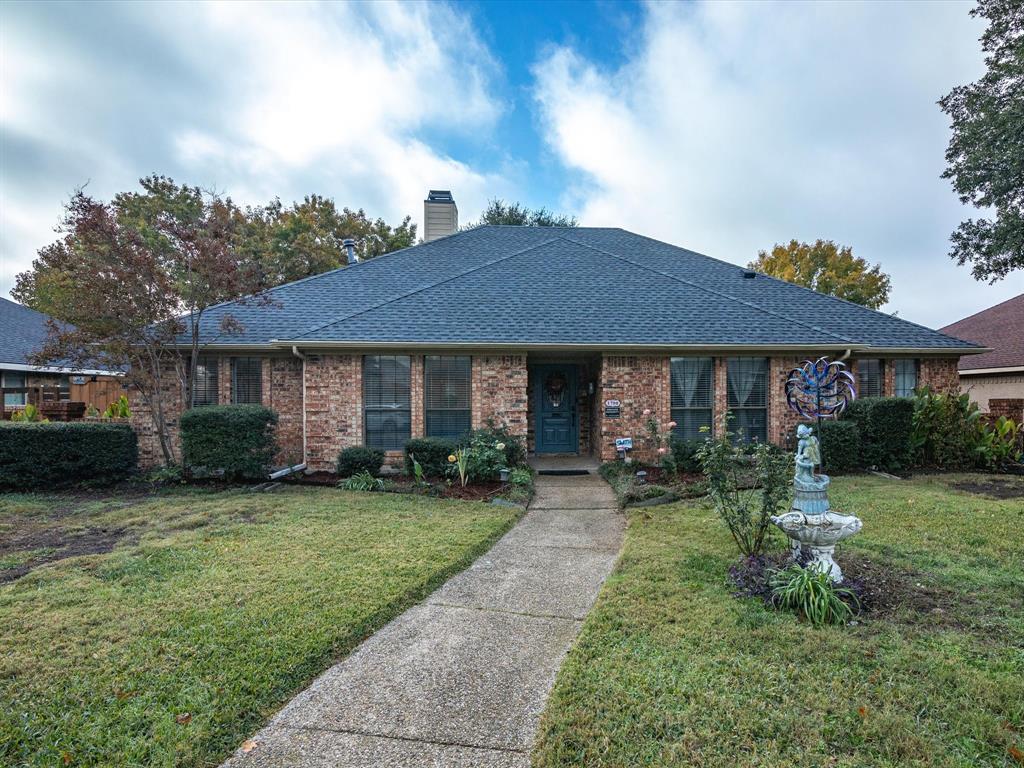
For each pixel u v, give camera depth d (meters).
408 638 3.49
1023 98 11.63
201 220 10.08
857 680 2.85
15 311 17.62
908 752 2.30
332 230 24.98
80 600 3.95
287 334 10.38
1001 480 8.77
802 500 4.36
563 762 2.26
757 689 2.77
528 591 4.36
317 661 3.13
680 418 10.49
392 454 10.09
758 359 10.62
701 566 4.71
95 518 6.56
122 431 8.85
